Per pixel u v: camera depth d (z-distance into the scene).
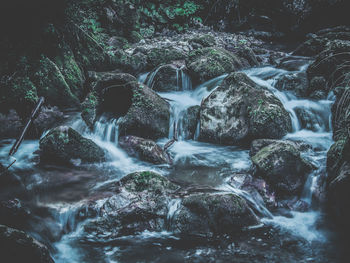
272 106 5.61
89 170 4.93
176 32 11.33
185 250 3.39
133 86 5.94
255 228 3.72
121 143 5.54
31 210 3.87
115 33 9.66
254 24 12.13
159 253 3.35
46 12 6.71
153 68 8.08
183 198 3.91
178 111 6.31
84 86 7.08
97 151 5.21
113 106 6.34
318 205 4.08
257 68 8.23
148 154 5.24
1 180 4.45
